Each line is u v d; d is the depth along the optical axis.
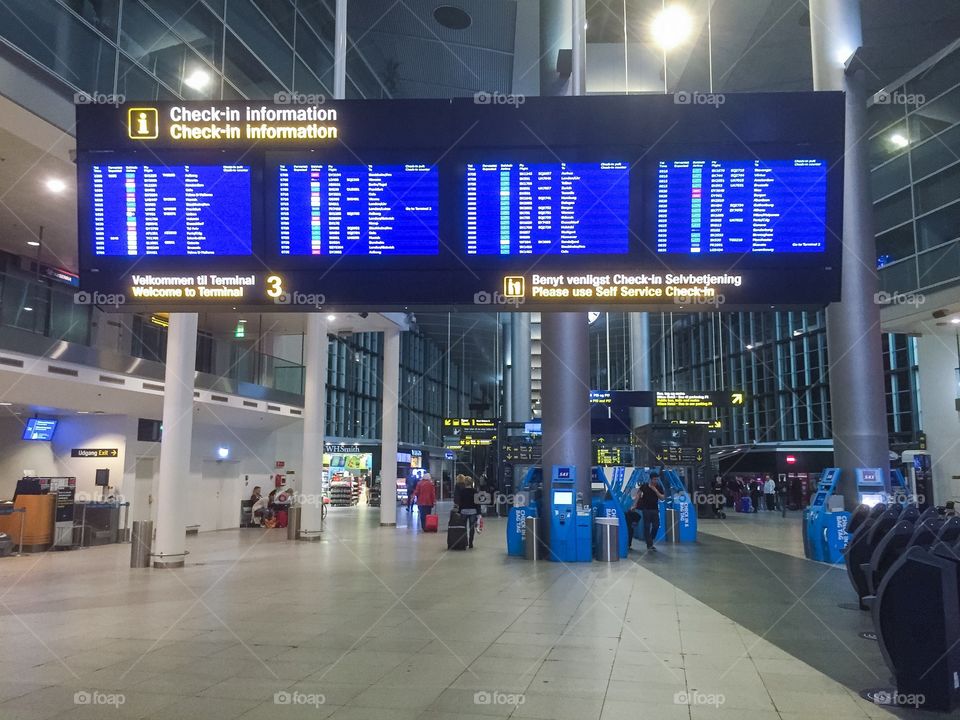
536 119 6.82
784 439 48.19
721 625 7.59
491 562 13.31
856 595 9.53
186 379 13.30
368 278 6.81
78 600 9.34
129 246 6.77
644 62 24.44
